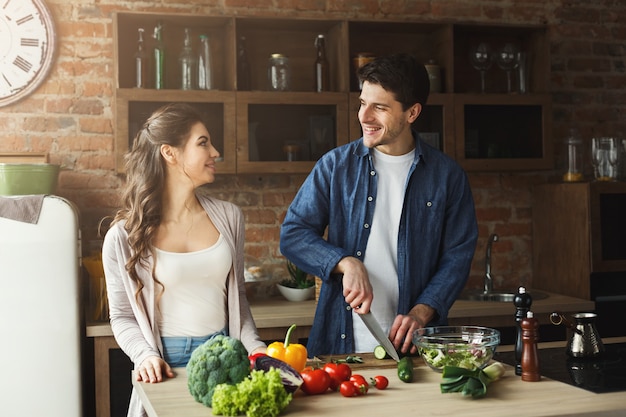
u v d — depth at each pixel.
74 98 4.03
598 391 1.92
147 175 2.50
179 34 4.13
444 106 4.16
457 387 1.90
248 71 4.05
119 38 3.88
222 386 1.74
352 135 4.05
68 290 3.42
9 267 3.37
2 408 3.38
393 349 2.25
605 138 4.32
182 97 3.85
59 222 3.41
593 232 4.10
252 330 2.60
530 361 2.04
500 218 4.58
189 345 2.47
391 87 2.48
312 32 4.32
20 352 3.38
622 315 4.19
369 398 1.87
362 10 4.37
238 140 3.91
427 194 2.67
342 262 2.47
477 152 4.21
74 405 3.44
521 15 4.59
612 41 4.72
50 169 3.63
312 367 2.19
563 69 4.65
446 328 2.22
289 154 3.98
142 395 2.00
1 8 3.91
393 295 2.64
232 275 2.60
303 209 2.67
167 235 2.51
